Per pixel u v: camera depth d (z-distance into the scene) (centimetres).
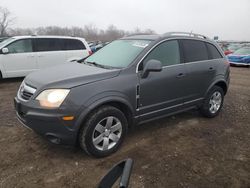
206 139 431
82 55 996
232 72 1426
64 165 333
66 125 315
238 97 746
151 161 351
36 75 369
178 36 454
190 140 424
